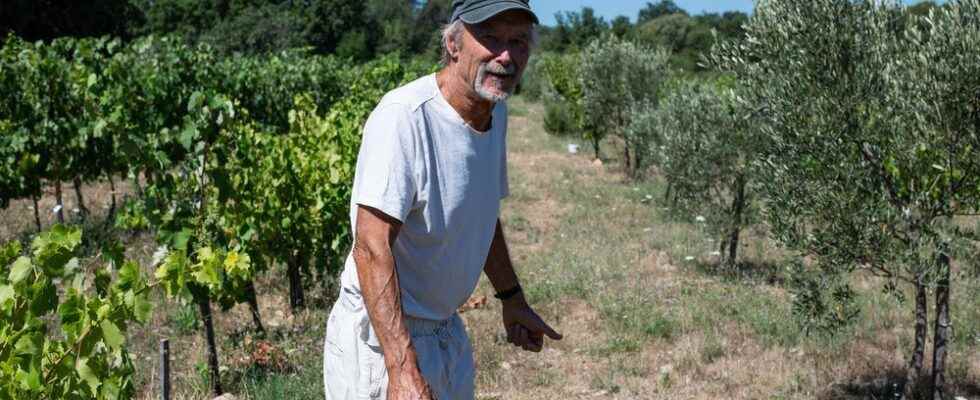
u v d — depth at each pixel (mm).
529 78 38562
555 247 10234
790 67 4844
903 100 4754
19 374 3064
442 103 2225
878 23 4855
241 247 6484
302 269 7664
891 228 4852
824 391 5797
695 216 9344
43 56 11328
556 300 7941
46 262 3266
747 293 8055
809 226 5668
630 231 11141
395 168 2119
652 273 8969
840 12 4766
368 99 13742
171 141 5750
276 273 8875
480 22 2129
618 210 12609
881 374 6098
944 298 5195
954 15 4539
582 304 7871
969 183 4828
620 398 5707
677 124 9102
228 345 6363
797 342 6727
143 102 9398
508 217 12023
